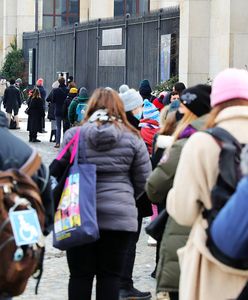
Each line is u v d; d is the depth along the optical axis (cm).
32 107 3472
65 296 1138
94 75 4594
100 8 6231
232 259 582
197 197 639
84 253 929
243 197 532
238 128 642
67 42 5041
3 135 704
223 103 659
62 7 6588
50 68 5375
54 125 3472
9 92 4081
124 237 938
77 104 2592
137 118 1178
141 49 3997
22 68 5962
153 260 1373
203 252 624
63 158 932
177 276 809
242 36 2923
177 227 809
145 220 1691
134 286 1209
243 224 532
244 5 2922
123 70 4225
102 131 920
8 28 6366
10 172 667
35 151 712
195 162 636
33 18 6322
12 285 662
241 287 613
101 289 937
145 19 3941
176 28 3575
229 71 664
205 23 3139
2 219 650
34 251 659
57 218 916
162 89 3259
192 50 3144
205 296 625
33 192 673
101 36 4484
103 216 927
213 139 636
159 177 836
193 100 827
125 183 944
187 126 830
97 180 934
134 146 940
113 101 949
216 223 557
